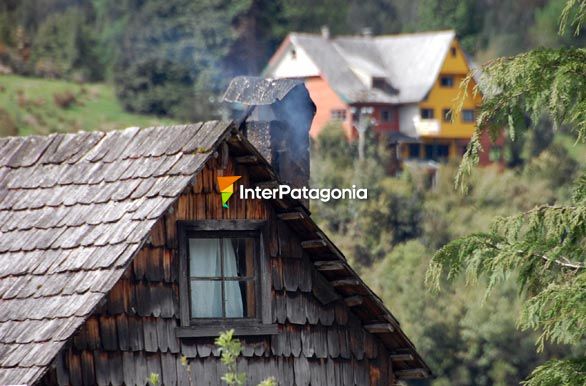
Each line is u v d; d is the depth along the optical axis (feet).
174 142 177.47
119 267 164.55
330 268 185.16
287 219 182.60
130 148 180.45
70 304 162.91
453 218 501.56
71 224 173.37
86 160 181.37
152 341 171.42
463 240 178.09
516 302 426.51
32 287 167.53
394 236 482.28
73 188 178.40
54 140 186.70
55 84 653.71
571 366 173.37
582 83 174.50
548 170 537.24
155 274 172.45
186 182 171.32
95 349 166.61
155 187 172.76
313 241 183.73
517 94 176.04
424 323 428.56
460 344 427.74
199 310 178.09
